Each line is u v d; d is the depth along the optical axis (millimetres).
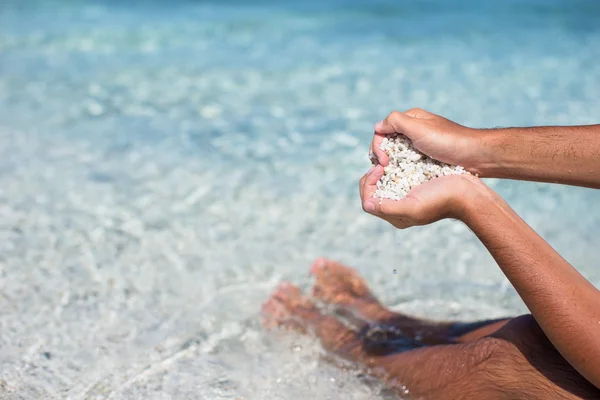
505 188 2078
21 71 3225
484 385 1315
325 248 1831
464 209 1257
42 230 1854
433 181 1275
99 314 1597
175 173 2154
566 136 1256
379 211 1279
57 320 1572
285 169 2188
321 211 1967
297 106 2783
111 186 2061
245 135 2467
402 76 3203
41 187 2043
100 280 1695
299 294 1666
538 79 3115
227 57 3562
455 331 1503
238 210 1966
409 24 4398
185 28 4230
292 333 1568
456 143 1272
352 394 1421
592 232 1870
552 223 1912
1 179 2074
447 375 1357
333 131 2500
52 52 3596
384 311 1597
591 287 1242
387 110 2715
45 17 4426
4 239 1812
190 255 1792
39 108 2715
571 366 1269
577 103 2746
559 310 1226
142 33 4062
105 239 1832
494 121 2543
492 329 1450
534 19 4484
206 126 2553
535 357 1290
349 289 1671
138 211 1950
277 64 3436
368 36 4059
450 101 2809
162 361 1488
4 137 2400
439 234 1886
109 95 2900
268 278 1730
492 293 1687
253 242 1846
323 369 1479
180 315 1608
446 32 4156
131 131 2496
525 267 1236
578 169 1252
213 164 2223
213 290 1687
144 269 1737
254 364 1491
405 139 1311
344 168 2191
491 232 1247
